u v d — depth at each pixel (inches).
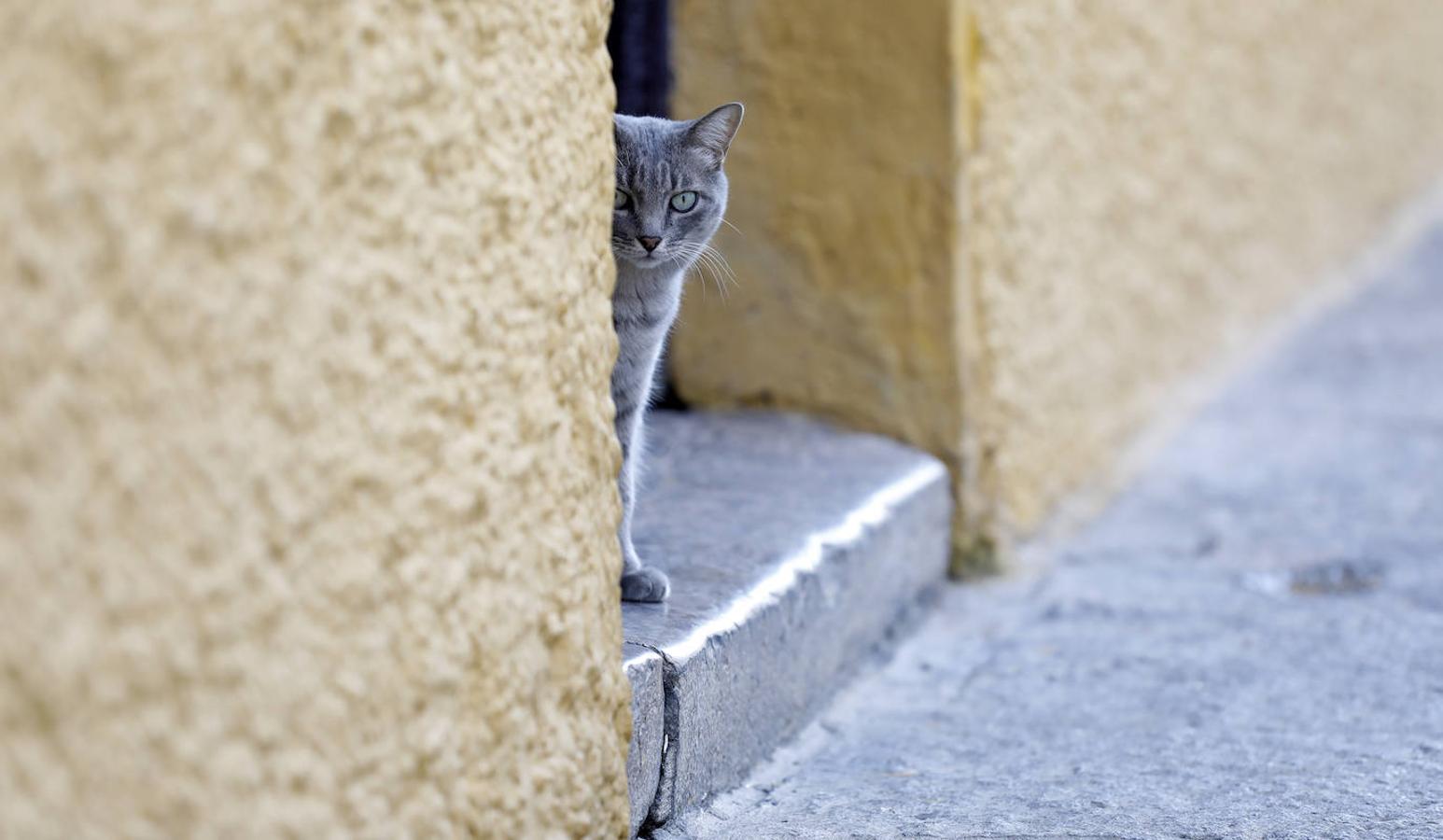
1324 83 286.5
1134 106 190.1
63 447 47.5
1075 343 175.2
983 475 153.1
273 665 55.9
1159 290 205.9
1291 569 154.6
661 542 114.8
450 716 65.4
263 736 55.6
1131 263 193.8
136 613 50.2
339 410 58.7
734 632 98.2
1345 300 294.8
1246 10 235.6
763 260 153.2
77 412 47.9
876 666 128.3
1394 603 141.8
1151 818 90.5
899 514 134.0
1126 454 193.6
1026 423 161.5
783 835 89.8
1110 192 183.9
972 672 127.3
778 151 150.7
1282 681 120.3
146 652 50.6
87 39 47.5
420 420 63.2
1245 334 247.0
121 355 49.3
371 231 60.3
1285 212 268.2
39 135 46.3
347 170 58.8
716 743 96.4
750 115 150.9
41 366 46.7
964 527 151.2
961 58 144.5
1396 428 210.7
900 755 107.0
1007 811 92.6
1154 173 200.1
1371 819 89.7
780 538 117.0
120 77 48.7
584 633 75.2
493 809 68.5
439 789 64.8
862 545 124.1
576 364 74.7
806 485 133.8
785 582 108.4
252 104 54.1
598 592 76.7
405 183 62.0
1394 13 335.3
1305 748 104.2
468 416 66.4
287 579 56.5
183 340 51.5
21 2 45.5
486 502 67.5
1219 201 230.7
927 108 145.2
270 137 55.0
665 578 101.0
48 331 46.8
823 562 115.9
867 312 150.6
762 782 101.9
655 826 89.7
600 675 76.6
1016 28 153.7
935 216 146.9
